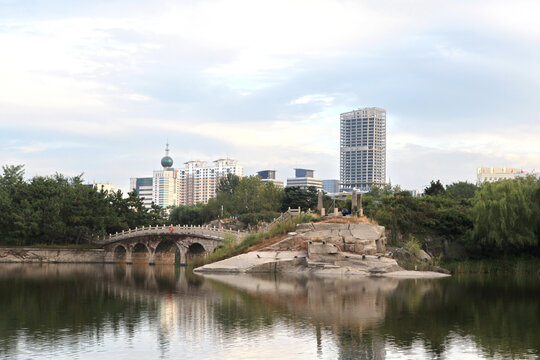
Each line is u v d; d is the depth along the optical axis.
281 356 33.56
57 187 142.12
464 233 101.31
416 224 101.94
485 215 95.06
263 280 77.12
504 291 64.38
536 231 95.06
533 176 111.81
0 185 144.62
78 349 34.94
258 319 44.91
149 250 127.00
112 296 59.62
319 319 44.88
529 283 74.75
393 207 104.06
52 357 32.97
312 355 33.78
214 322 43.69
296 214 108.81
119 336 38.66
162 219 151.88
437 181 140.38
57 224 131.00
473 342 36.97
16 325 42.44
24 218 129.75
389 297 58.06
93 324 42.94
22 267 111.12
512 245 97.56
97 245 136.25
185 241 119.94
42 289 67.12
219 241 112.81
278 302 54.16
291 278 80.25
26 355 33.34
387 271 84.06
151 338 38.09
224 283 73.06
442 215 103.19
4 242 132.12
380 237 91.12
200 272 91.81
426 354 33.97
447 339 37.84
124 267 115.94
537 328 41.66
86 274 93.25
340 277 81.62
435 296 59.25
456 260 99.31
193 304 53.00
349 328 41.38
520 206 93.62
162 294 61.03
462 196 162.62
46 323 43.28
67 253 131.12
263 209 186.38
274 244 93.00
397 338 38.16
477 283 74.19
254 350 34.88
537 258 95.31
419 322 43.91
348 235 89.31
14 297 59.03
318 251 87.06
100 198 138.88
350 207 121.75
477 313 48.12
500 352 34.41
